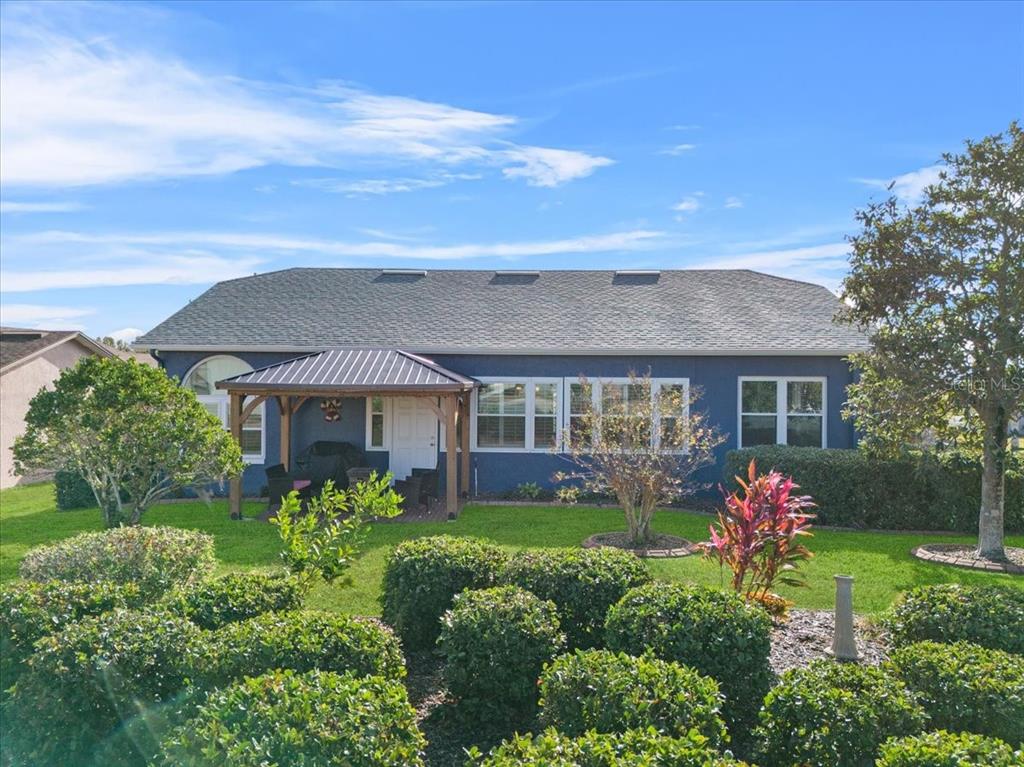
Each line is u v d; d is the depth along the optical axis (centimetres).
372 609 842
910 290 1191
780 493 820
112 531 825
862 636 748
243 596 610
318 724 365
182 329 1861
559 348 1762
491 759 363
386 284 2156
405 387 1445
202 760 359
